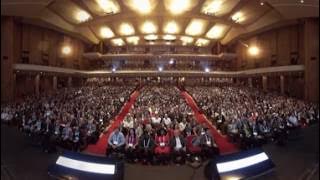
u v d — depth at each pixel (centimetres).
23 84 3291
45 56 3550
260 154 563
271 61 3966
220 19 1293
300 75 3459
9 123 1723
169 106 1115
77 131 1008
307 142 1152
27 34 3550
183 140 800
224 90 1814
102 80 1330
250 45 3916
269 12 2841
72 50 3103
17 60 3447
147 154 740
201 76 1872
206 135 787
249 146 936
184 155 721
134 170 659
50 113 1326
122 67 1254
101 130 1106
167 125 936
